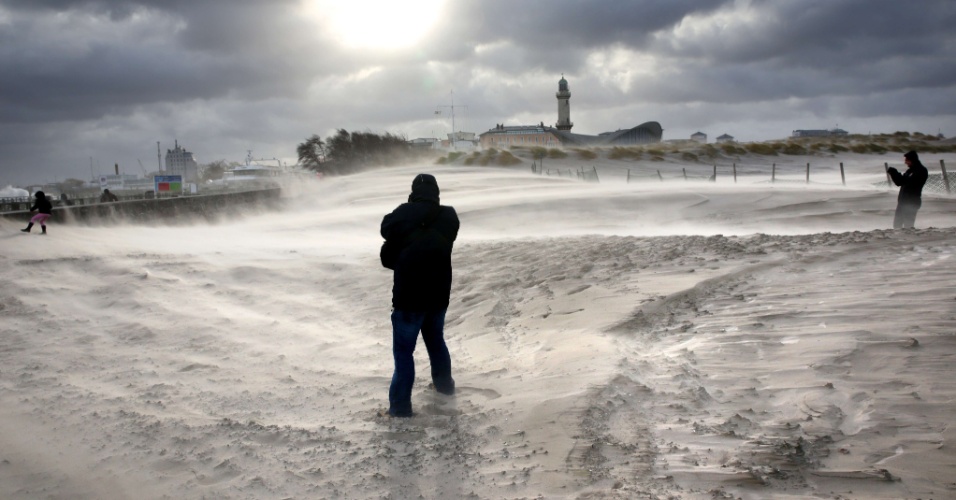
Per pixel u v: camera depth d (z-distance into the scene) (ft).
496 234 75.25
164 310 35.27
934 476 12.19
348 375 23.67
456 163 285.84
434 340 19.93
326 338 29.53
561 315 27.58
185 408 20.53
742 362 19.16
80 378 24.47
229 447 16.79
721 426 15.02
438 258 19.29
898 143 394.11
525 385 19.43
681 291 28.17
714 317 24.02
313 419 19.01
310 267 45.88
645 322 24.56
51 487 15.24
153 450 16.98
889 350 18.35
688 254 37.24
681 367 19.13
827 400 15.89
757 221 75.77
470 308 32.32
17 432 18.80
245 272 44.45
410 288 18.90
